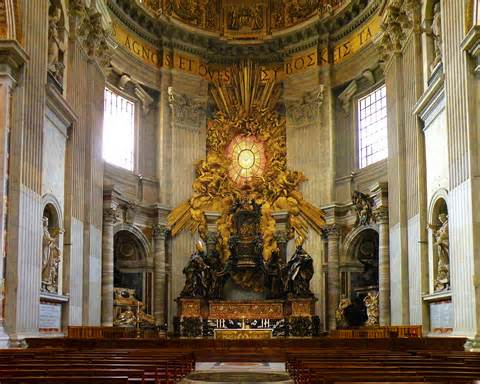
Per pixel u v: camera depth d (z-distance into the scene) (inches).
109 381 224.4
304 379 323.0
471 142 583.8
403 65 858.8
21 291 573.3
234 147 1170.6
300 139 1142.3
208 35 1162.0
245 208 1087.0
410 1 811.4
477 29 560.7
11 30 595.8
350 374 257.9
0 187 564.1
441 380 236.8
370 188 973.8
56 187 719.1
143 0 1105.4
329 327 1047.0
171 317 1068.5
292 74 1162.6
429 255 742.5
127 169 1054.4
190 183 1129.4
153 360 352.5
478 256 566.6
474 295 563.2
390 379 236.5
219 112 1182.3
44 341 573.6
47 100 676.1
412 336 716.0
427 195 757.3
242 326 1003.9
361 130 1091.3
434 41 762.8
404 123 849.5
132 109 1098.7
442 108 696.4
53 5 735.1
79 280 787.4
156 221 1071.0
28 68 609.6
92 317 829.2
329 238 1069.8
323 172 1109.1
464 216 596.7
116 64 1032.2
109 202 925.8
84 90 842.2
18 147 582.6
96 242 863.1
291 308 1008.9
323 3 1146.7
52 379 228.8
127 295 989.2
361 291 1015.6
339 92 1125.7
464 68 601.3
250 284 1071.6
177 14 1162.0
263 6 1208.2
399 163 843.4
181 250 1096.2
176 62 1145.4
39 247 623.8
